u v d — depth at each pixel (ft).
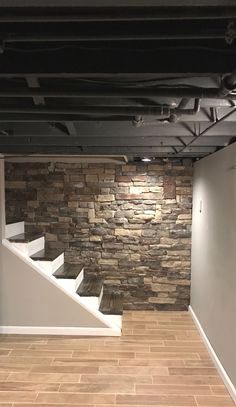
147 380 10.18
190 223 16.14
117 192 16.16
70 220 16.29
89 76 4.62
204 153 12.71
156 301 16.44
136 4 3.00
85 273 16.44
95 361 11.32
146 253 16.33
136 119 6.61
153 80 5.09
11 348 12.28
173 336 13.37
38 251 14.85
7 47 4.40
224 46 4.31
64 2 2.97
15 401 9.09
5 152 12.50
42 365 11.04
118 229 16.28
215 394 9.48
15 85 5.13
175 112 5.80
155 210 16.17
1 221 13.34
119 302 14.53
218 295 10.92
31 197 16.25
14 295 13.53
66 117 6.55
